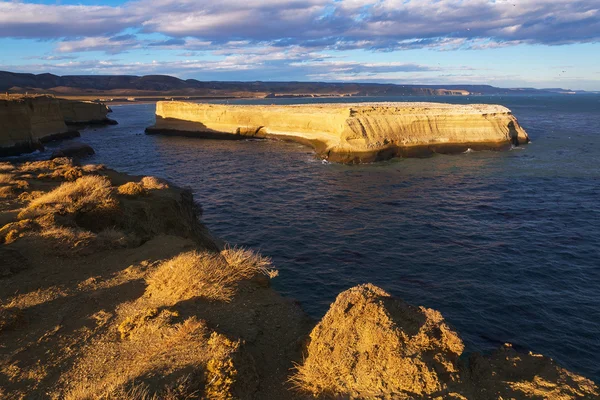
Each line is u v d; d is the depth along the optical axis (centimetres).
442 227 2477
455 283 1755
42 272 834
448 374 470
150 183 1828
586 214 2689
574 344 1343
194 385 458
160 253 984
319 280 1788
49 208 1182
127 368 502
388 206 2950
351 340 520
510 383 477
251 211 2856
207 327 585
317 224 2561
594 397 451
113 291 759
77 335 596
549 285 1736
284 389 498
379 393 448
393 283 1761
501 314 1516
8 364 522
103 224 1223
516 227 2461
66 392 466
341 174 4138
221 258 866
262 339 612
